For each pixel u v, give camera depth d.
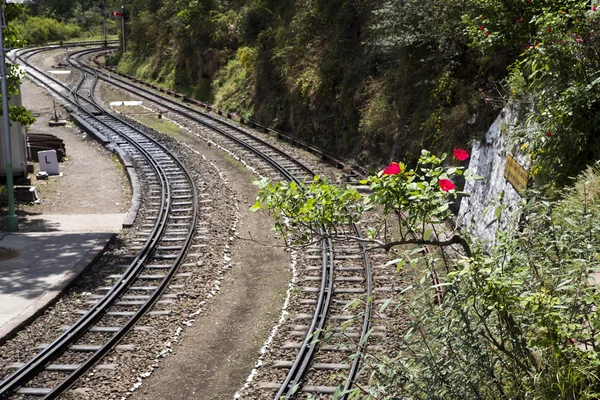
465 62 17.78
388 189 5.12
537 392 4.47
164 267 13.41
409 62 19.62
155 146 26.17
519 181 11.47
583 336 4.69
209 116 32.78
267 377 8.98
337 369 8.99
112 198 20.02
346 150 23.09
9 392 8.59
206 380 9.11
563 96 10.22
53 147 25.39
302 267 13.15
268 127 29.50
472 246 5.42
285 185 5.48
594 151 10.05
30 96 40.38
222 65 38.28
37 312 11.13
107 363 9.48
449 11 17.75
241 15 36.44
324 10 27.34
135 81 47.62
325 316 10.75
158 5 52.22
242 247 14.71
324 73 25.23
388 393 5.01
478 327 4.95
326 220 5.36
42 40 76.94
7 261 13.91
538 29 12.62
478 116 16.09
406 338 5.00
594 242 5.45
